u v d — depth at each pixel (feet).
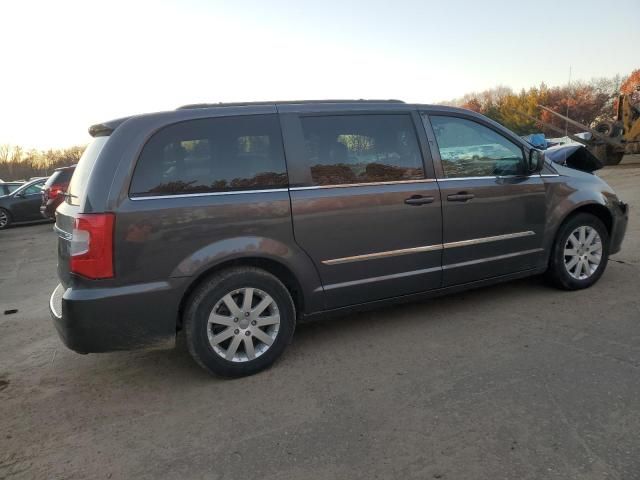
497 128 14.93
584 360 11.46
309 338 13.83
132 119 11.13
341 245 12.53
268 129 12.04
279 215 11.76
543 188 15.29
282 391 10.98
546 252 15.65
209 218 11.10
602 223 16.46
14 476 8.55
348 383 11.14
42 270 27.45
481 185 14.28
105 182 10.55
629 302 14.99
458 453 8.43
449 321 14.40
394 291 13.46
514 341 12.75
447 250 13.93
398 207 13.12
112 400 11.14
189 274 10.96
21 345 15.10
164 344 11.05
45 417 10.55
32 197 54.75
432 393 10.43
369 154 13.03
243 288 11.52
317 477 8.08
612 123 68.74
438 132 14.05
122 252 10.46
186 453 8.96
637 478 7.59
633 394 9.91
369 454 8.57
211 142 11.47
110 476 8.45
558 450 8.34
